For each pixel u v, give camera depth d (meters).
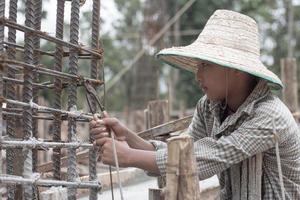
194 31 18.09
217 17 2.73
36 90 2.76
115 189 4.84
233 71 2.67
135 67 13.33
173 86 19.09
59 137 2.66
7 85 2.63
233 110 2.79
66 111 2.49
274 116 2.59
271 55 23.94
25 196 2.44
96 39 2.65
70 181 2.54
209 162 2.53
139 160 2.51
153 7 13.28
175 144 2.12
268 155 2.69
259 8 22.19
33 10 2.37
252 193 2.65
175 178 2.11
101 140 2.57
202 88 2.77
